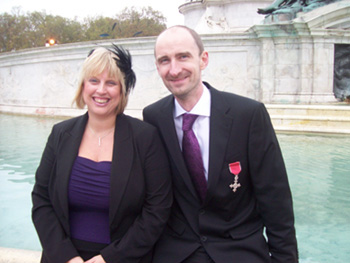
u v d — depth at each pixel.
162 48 2.40
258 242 2.48
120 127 2.55
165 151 2.62
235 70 14.27
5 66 19.36
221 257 2.40
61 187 2.47
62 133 2.59
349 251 3.37
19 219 4.34
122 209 2.44
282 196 2.46
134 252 2.40
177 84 2.41
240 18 21.22
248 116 2.45
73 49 15.58
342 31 13.33
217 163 2.43
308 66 13.54
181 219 2.62
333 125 9.70
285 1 14.15
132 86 2.67
